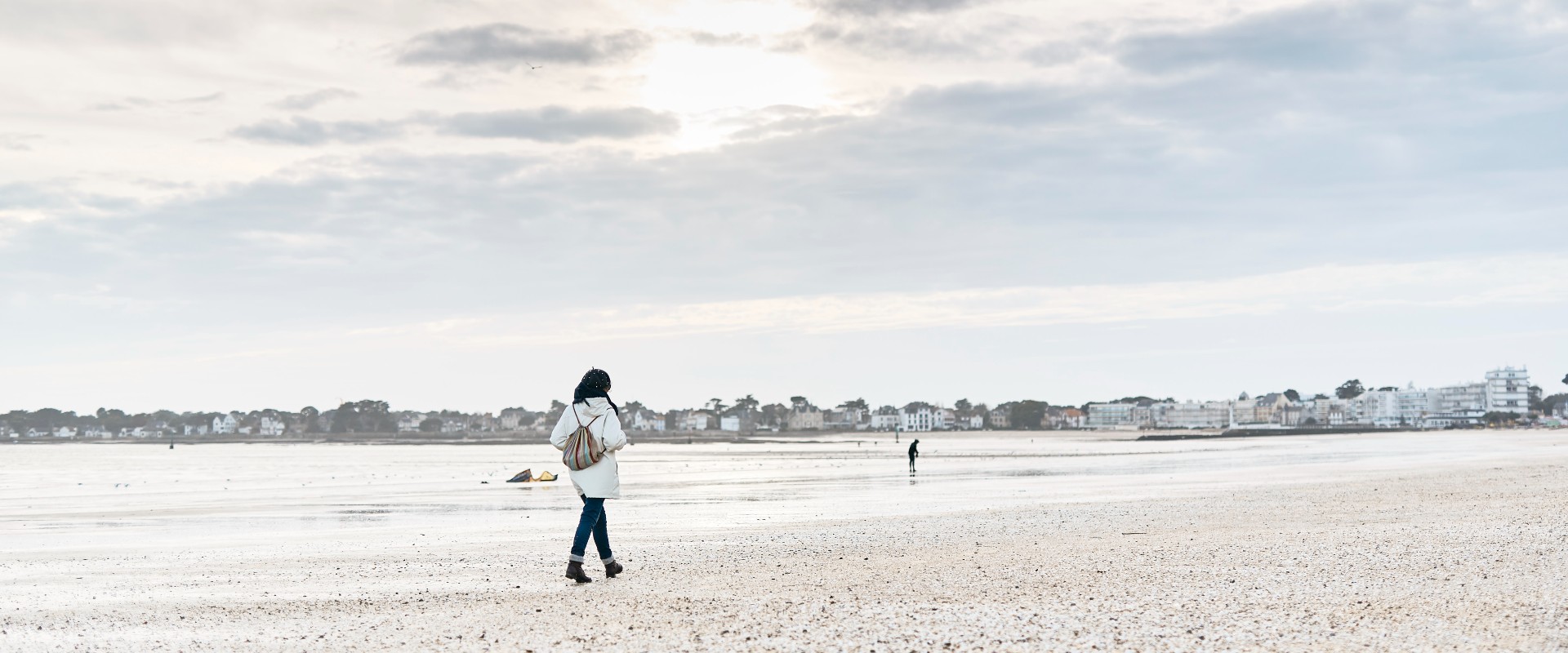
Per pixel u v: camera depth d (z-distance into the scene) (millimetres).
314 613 11305
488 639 9695
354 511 32250
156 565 16516
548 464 106312
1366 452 89562
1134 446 152250
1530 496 27750
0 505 39188
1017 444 193500
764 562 15852
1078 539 18922
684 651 9039
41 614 11367
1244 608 10781
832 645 9219
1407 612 10344
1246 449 117812
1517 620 9812
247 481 65000
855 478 55469
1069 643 9172
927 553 16953
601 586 13180
